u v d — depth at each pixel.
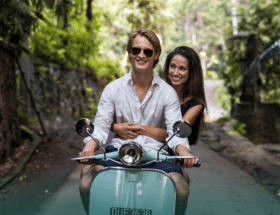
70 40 13.87
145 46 2.68
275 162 7.36
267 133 11.21
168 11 19.95
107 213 2.49
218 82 35.69
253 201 4.43
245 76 11.52
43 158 6.39
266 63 11.67
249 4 14.66
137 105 2.80
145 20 19.08
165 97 2.83
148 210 2.46
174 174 2.57
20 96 8.98
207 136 9.82
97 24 16.23
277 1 13.48
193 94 3.63
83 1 15.54
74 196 4.40
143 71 2.71
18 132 6.96
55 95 11.62
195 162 2.59
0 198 4.32
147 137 2.78
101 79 16.05
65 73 12.69
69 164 6.20
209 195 4.66
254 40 11.70
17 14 6.36
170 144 2.79
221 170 6.16
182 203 2.56
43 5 6.80
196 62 3.59
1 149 5.93
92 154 2.63
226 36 15.28
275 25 13.13
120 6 19.83
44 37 12.25
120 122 2.88
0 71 6.15
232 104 13.84
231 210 4.06
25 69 9.20
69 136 8.09
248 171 6.52
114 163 2.64
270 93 13.52
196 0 47.25
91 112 14.01
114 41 27.39
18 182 5.04
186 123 2.47
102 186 2.50
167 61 3.78
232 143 9.06
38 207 4.00
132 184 2.48
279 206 4.25
